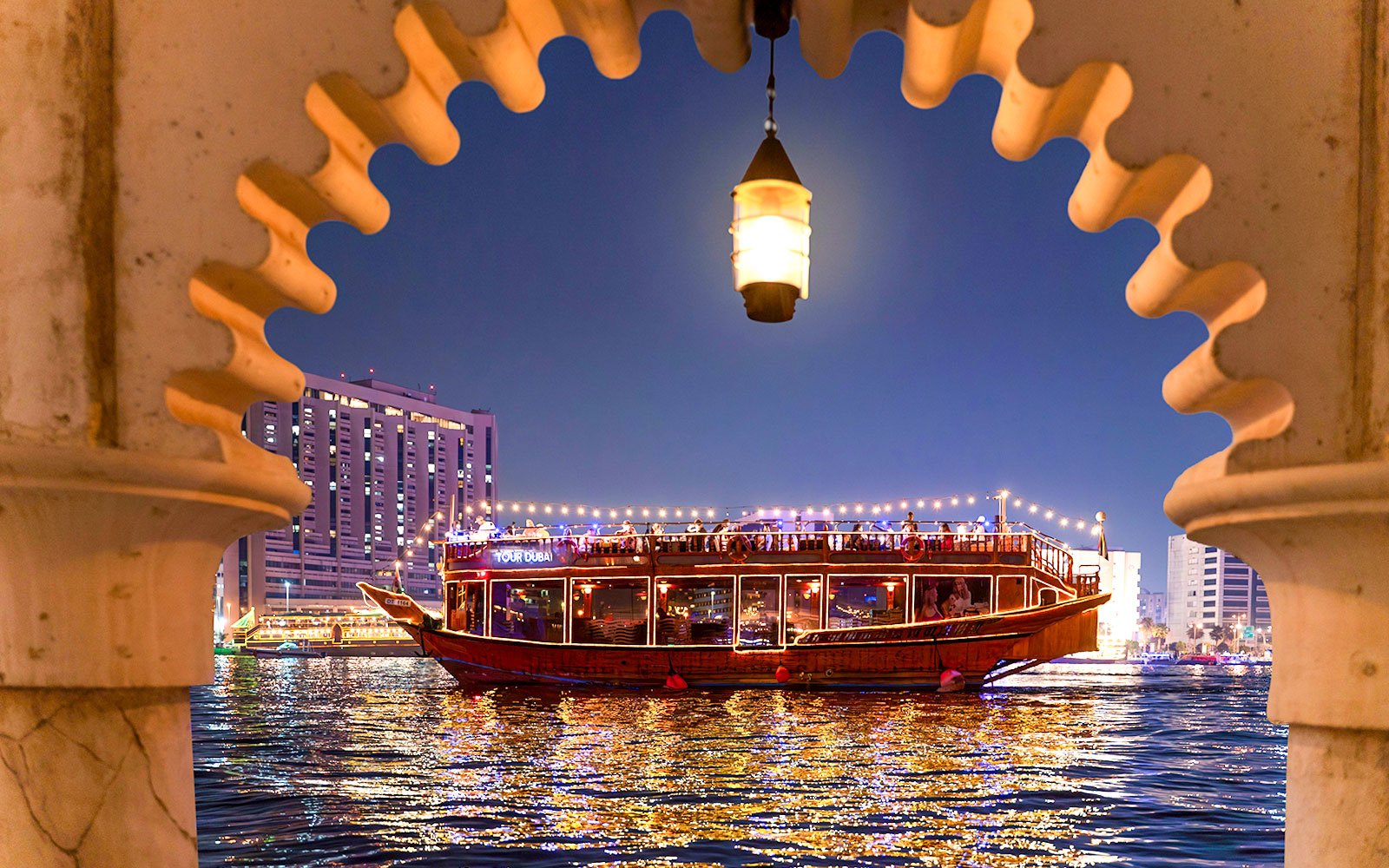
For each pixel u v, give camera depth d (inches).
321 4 102.3
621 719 925.8
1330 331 90.8
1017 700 1192.8
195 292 101.9
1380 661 87.4
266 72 102.3
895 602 1251.2
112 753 101.7
